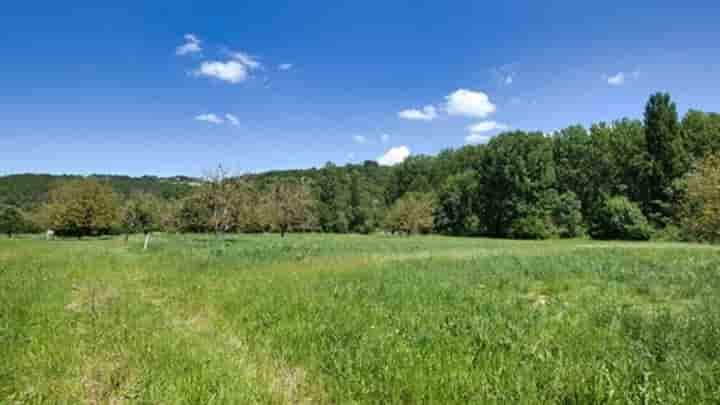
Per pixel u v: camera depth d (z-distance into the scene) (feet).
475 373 14.16
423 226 218.59
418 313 22.99
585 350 16.53
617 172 172.35
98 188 132.16
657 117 154.51
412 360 15.40
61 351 16.75
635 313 22.48
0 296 27.02
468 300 27.43
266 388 13.76
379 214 266.36
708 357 15.44
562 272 41.75
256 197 151.53
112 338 18.88
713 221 64.54
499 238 181.16
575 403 12.19
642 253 62.80
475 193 215.72
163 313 25.00
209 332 21.03
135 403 12.64
